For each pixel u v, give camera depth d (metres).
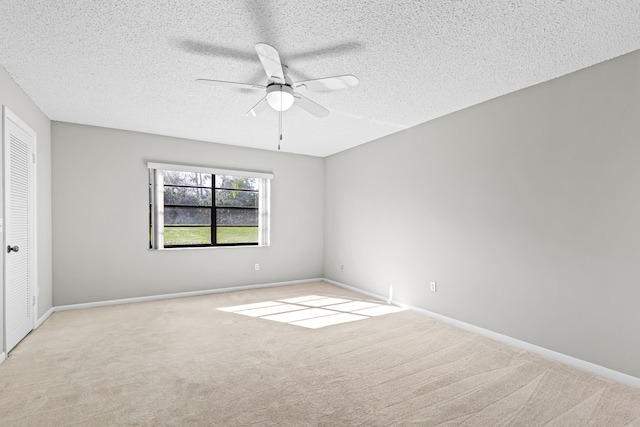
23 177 3.00
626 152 2.29
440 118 3.71
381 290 4.54
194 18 1.94
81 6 1.83
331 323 3.53
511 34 2.08
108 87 2.95
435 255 3.74
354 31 2.07
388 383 2.25
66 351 2.74
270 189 5.39
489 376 2.36
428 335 3.19
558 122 2.66
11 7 1.83
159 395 2.07
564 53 2.30
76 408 1.92
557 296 2.66
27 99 3.12
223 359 2.61
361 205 4.97
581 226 2.51
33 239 3.23
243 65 2.54
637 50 2.23
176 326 3.39
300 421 1.82
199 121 3.92
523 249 2.89
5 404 1.96
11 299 2.74
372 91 2.99
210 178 5.05
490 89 2.93
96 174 4.12
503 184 3.06
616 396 2.10
